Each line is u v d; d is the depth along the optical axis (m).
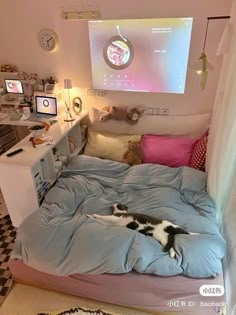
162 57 2.43
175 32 2.29
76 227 1.68
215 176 1.82
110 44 2.50
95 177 2.31
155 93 2.67
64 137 2.52
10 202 2.08
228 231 1.69
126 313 1.58
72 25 2.55
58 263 1.52
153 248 1.53
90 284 1.54
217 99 2.03
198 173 2.15
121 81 2.67
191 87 2.55
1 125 3.04
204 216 1.85
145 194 2.13
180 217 1.82
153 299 1.49
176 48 2.35
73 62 2.76
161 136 2.69
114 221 1.77
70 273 1.51
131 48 2.46
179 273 1.45
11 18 2.66
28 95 2.94
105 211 1.97
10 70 2.94
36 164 2.02
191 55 2.41
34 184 1.94
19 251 1.64
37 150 2.06
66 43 2.67
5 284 1.80
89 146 2.76
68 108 2.81
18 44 2.80
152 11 2.31
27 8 2.57
